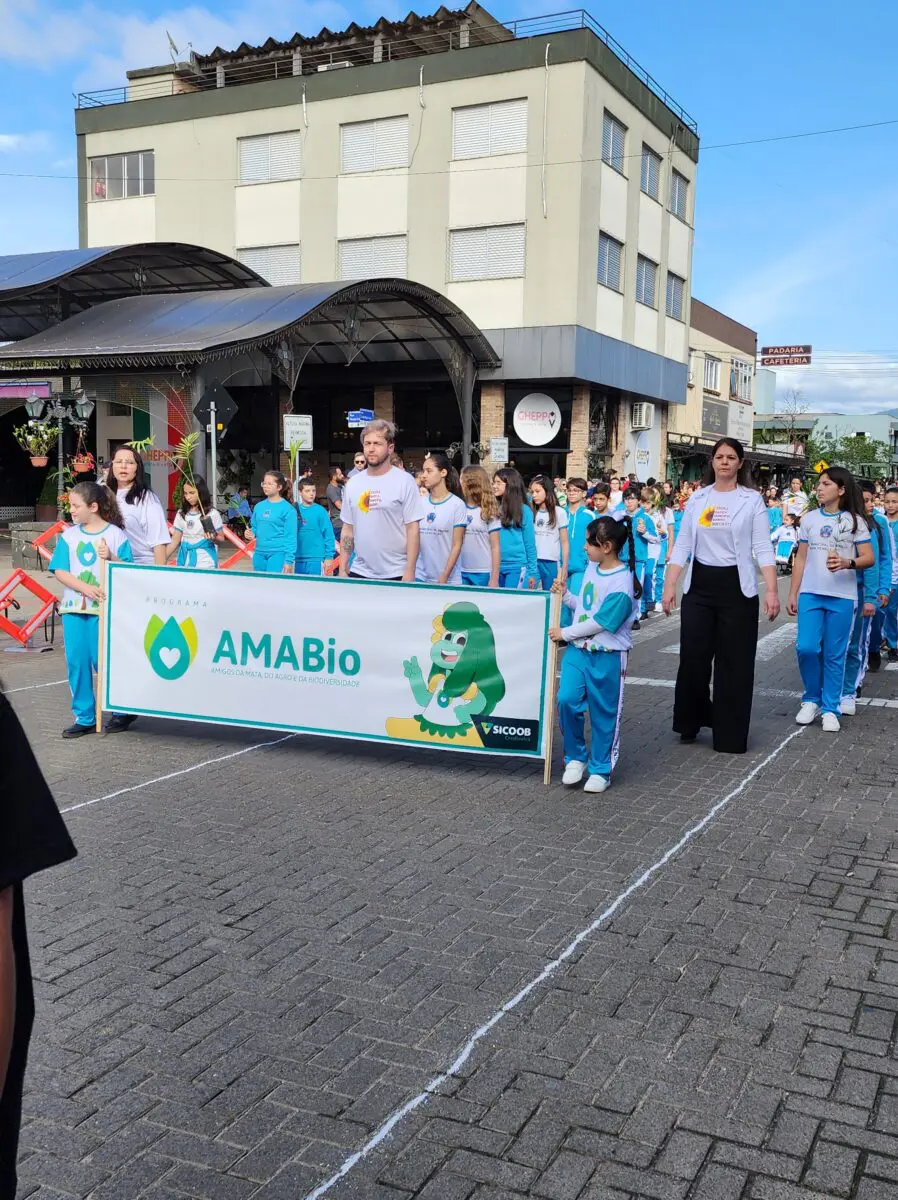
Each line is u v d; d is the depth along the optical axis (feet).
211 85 109.29
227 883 15.14
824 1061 10.52
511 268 89.20
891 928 13.74
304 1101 9.81
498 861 16.10
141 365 61.41
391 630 21.36
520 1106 9.73
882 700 29.60
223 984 12.09
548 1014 11.42
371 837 17.19
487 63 88.02
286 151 97.55
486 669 20.72
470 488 30.30
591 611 19.61
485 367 90.07
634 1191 8.59
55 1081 10.13
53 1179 8.73
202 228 102.06
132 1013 11.41
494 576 29.73
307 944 13.14
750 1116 9.59
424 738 21.35
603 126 89.81
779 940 13.34
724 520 22.71
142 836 17.16
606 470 98.78
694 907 14.37
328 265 96.58
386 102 92.48
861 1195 8.55
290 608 22.06
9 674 32.14
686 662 23.71
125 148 104.68
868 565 24.81
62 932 13.47
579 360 87.97
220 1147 9.14
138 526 25.08
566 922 13.83
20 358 63.26
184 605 23.04
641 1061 10.50
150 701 23.70
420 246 92.53
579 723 20.13
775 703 28.86
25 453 102.89
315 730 22.18
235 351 60.39
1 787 4.87
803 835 17.48
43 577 55.98
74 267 70.59
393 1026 11.16
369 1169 8.86
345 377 95.04
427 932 13.50
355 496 23.68
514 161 88.12
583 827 17.81
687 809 18.90
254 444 102.73
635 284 98.73
